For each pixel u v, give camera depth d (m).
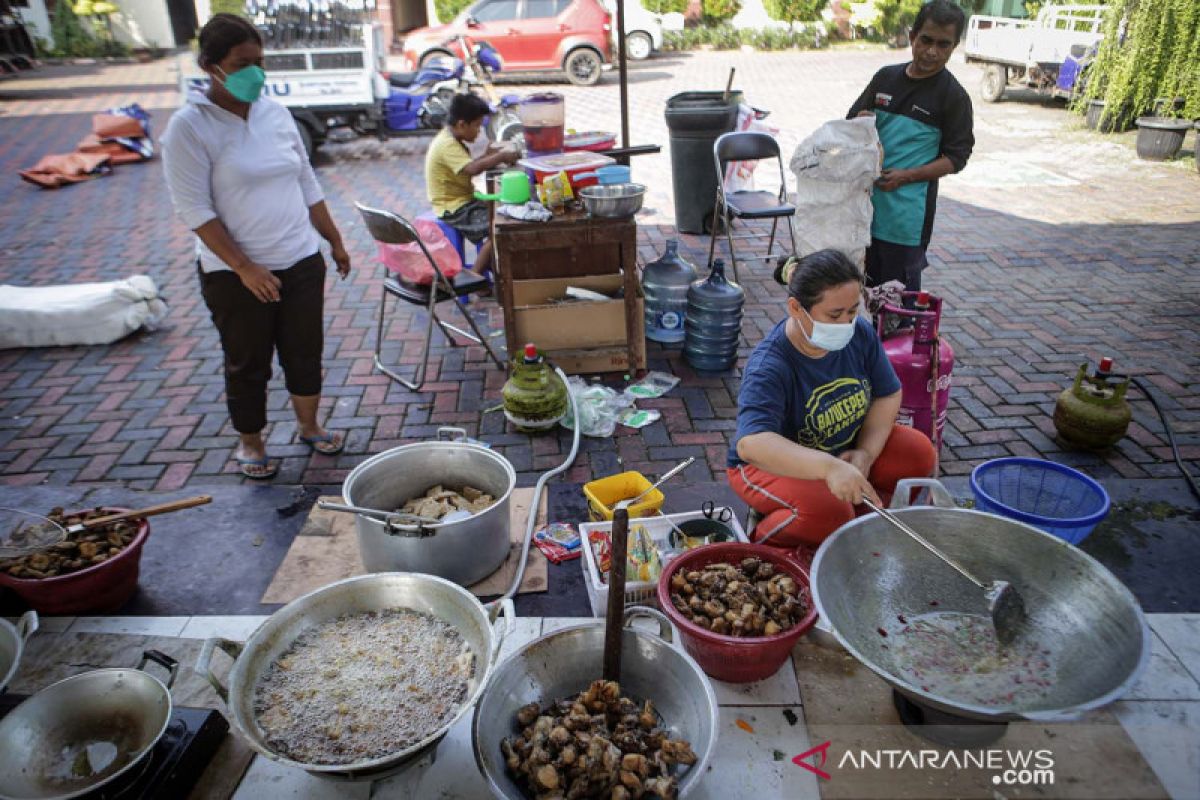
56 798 1.83
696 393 4.21
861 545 2.34
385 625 2.38
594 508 3.09
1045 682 2.07
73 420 4.03
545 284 4.38
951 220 6.94
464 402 4.18
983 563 2.35
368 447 3.79
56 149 9.68
